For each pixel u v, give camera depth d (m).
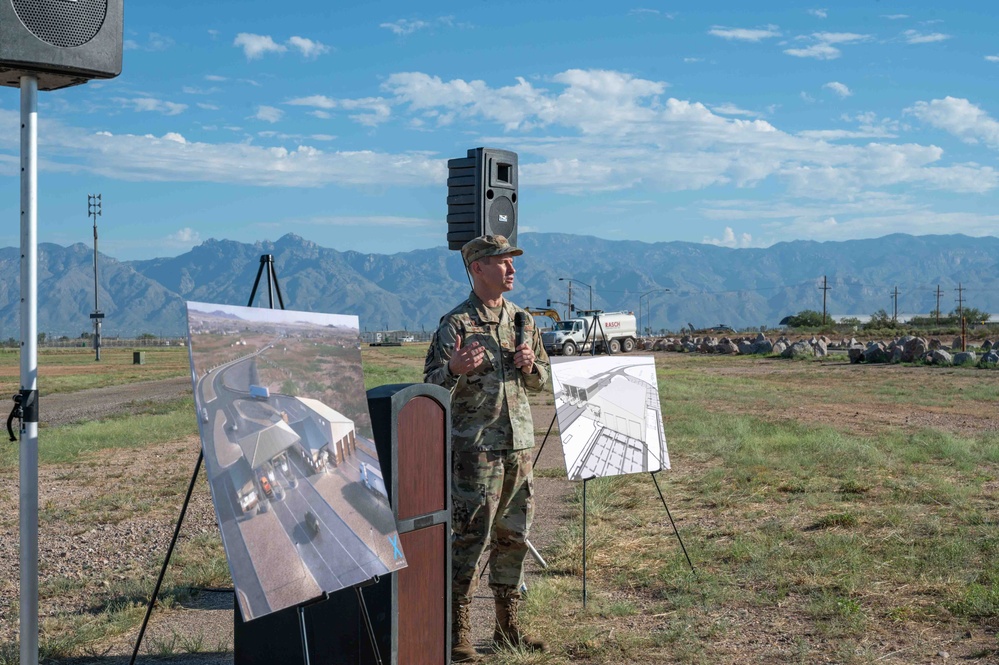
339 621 3.68
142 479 10.34
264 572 2.87
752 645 4.44
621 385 5.80
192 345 2.91
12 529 7.78
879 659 4.21
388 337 140.38
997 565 5.53
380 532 3.42
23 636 3.44
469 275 4.41
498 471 4.27
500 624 4.49
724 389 21.67
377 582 3.30
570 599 5.29
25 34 3.31
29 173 3.41
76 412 20.08
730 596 5.18
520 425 4.33
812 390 21.33
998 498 7.80
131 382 31.70
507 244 4.32
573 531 6.79
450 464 4.04
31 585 3.43
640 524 7.15
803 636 4.55
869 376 26.78
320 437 3.30
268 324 3.27
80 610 5.33
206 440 2.87
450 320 4.27
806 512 7.36
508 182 5.89
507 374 4.32
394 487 3.69
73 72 3.45
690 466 10.01
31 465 3.43
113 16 3.54
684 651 4.30
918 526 6.69
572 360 5.59
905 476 8.95
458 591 4.29
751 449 10.73
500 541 4.46
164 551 6.80
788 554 5.96
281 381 3.24
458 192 5.84
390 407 3.68
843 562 5.70
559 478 9.72
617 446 5.61
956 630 4.58
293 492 3.12
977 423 14.23
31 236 3.41
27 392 3.39
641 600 5.27
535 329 4.54
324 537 3.15
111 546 7.05
